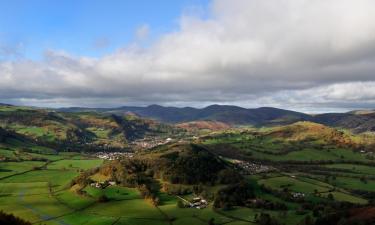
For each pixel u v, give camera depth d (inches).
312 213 7278.5
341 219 5757.9
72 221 6889.8
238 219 7042.3
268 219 6643.7
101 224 6633.9
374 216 5590.6
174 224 6737.2
